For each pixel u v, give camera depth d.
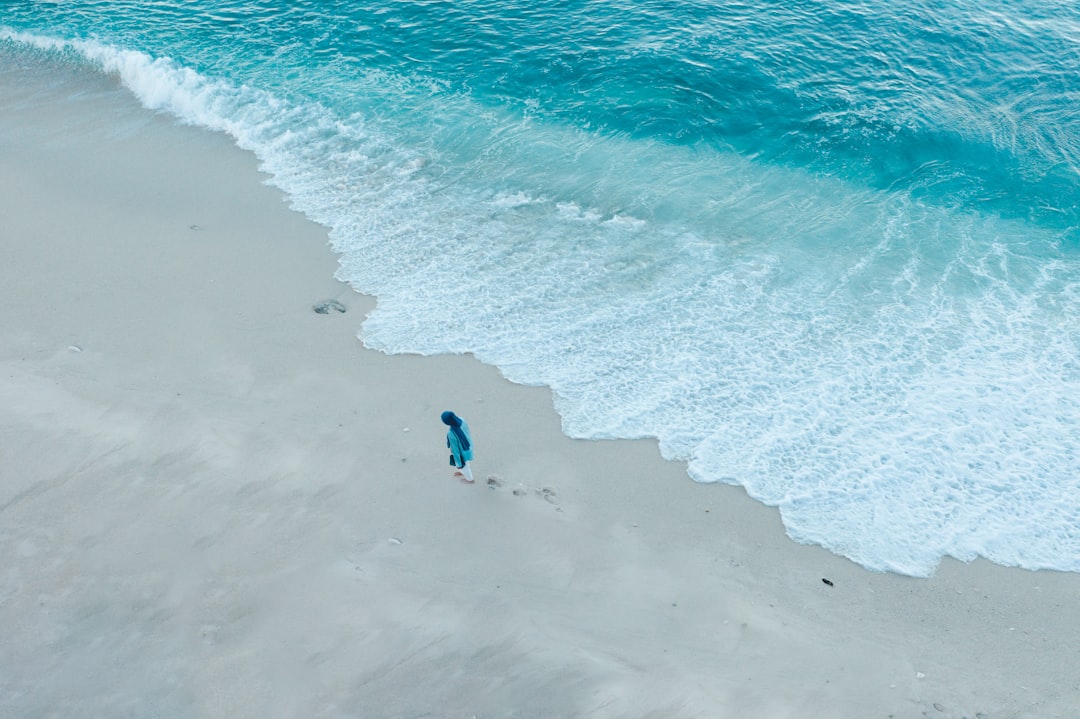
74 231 20.09
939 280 19.30
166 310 17.75
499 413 15.84
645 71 27.30
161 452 14.17
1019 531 13.92
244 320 17.67
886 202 22.09
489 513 13.80
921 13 30.39
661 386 16.48
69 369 15.89
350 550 12.89
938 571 13.33
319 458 14.48
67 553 12.41
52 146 23.72
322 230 20.77
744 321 18.08
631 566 13.10
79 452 13.98
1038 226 21.08
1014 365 16.94
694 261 19.89
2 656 11.02
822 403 16.12
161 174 22.67
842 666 11.73
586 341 17.53
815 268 19.69
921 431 15.56
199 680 10.84
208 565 12.41
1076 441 15.35
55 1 32.97
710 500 14.37
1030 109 25.55
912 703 11.27
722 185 22.73
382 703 10.70
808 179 22.98
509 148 24.27
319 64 28.52
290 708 10.57
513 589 12.52
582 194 22.34
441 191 22.44
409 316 18.09
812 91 26.33
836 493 14.51
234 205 21.55
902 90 26.34
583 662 11.36
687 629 12.11
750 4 31.00
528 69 27.81
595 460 14.98
